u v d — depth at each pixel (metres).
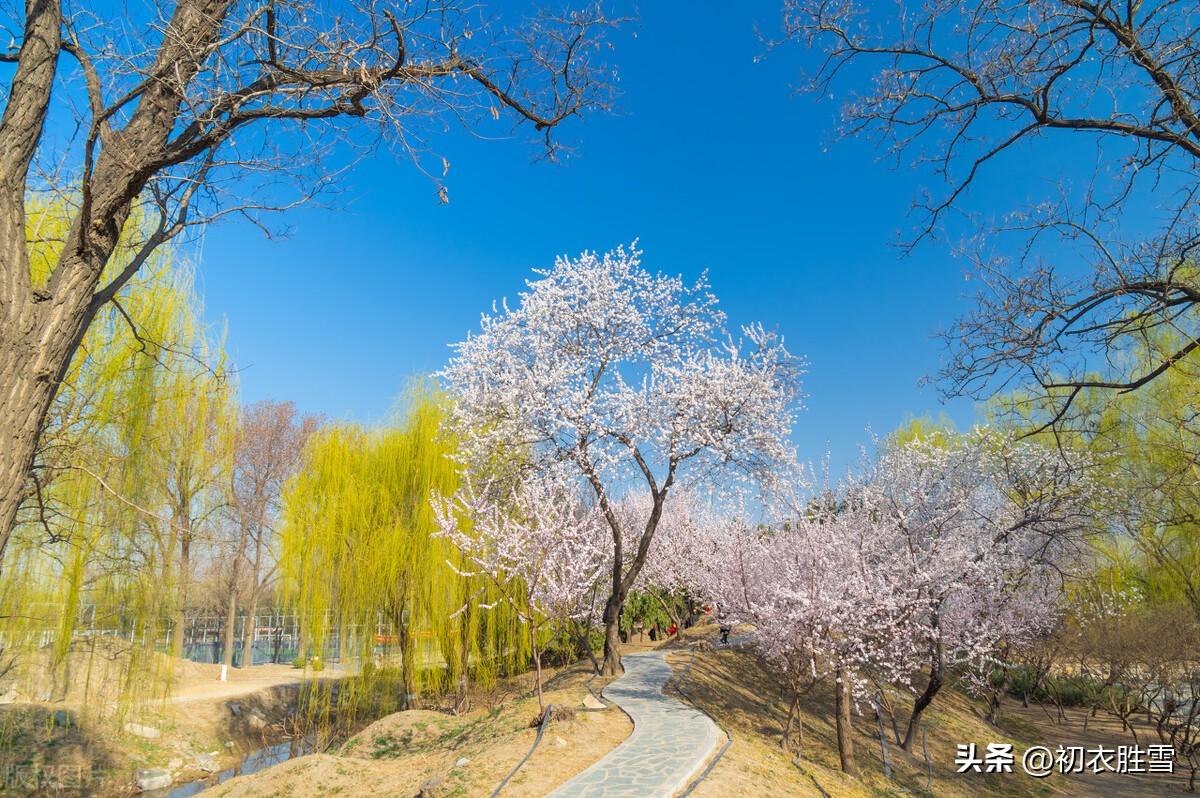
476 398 18.17
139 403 15.77
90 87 4.57
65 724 17.33
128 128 4.70
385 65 5.45
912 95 8.27
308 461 22.17
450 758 11.68
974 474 18.05
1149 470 15.46
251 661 38.81
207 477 18.61
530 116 6.37
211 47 4.72
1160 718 18.16
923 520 16.42
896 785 13.06
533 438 16.53
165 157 4.64
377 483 21.53
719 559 20.44
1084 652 21.64
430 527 20.41
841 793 10.68
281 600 22.08
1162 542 19.55
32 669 15.65
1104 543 22.33
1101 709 23.16
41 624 14.96
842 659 13.13
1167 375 15.42
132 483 15.75
